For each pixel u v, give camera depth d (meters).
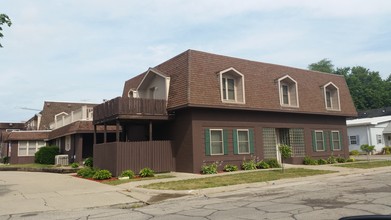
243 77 20.70
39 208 10.05
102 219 8.41
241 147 20.56
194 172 18.11
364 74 70.69
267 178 15.24
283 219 7.50
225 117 19.94
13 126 58.91
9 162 35.22
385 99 65.12
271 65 23.86
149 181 15.05
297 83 24.62
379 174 17.08
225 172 18.66
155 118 19.12
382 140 39.06
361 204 8.88
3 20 12.91
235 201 10.32
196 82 18.88
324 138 25.44
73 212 9.52
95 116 21.16
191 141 18.42
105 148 19.00
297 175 16.30
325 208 8.54
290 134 23.27
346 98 27.77
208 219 7.82
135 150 18.14
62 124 31.70
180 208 9.54
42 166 25.98
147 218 8.30
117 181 15.65
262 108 21.23
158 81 21.58
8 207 10.20
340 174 17.12
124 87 28.33
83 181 16.22
